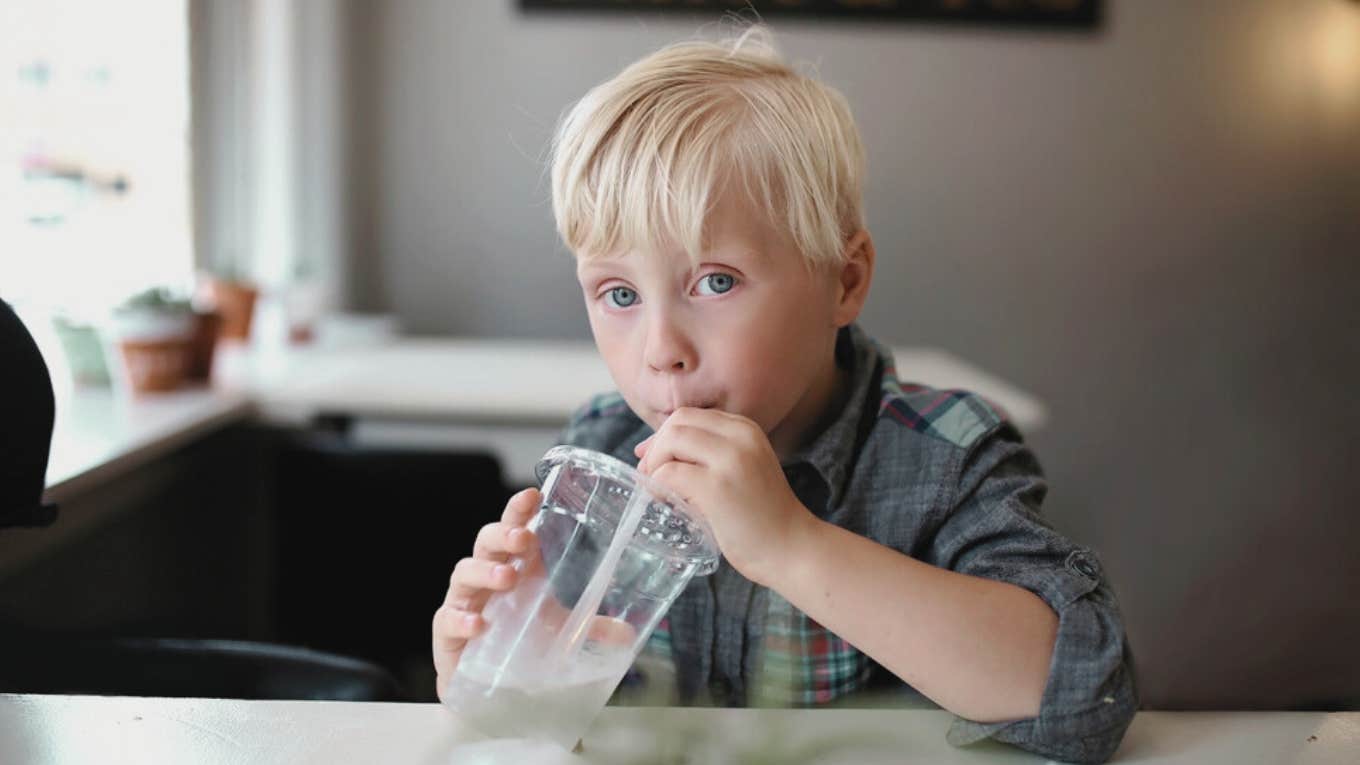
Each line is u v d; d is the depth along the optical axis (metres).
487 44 3.10
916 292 3.22
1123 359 3.28
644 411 0.84
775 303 0.81
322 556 1.67
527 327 3.19
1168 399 3.30
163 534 2.11
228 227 2.86
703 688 0.99
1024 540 0.84
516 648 0.64
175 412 1.78
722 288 0.81
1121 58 3.16
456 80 3.11
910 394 1.04
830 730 0.68
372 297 3.18
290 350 2.63
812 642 0.96
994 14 3.12
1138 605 3.34
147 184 2.64
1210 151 3.21
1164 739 0.68
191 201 2.76
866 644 0.73
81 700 0.68
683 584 0.67
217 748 0.62
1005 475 0.93
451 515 1.65
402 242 3.16
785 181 0.83
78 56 2.39
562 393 2.04
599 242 0.82
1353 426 3.33
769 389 0.82
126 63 2.55
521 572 0.67
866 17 3.10
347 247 3.13
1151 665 3.02
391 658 1.70
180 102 2.73
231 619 2.24
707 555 0.67
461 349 2.77
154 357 1.95
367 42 3.09
